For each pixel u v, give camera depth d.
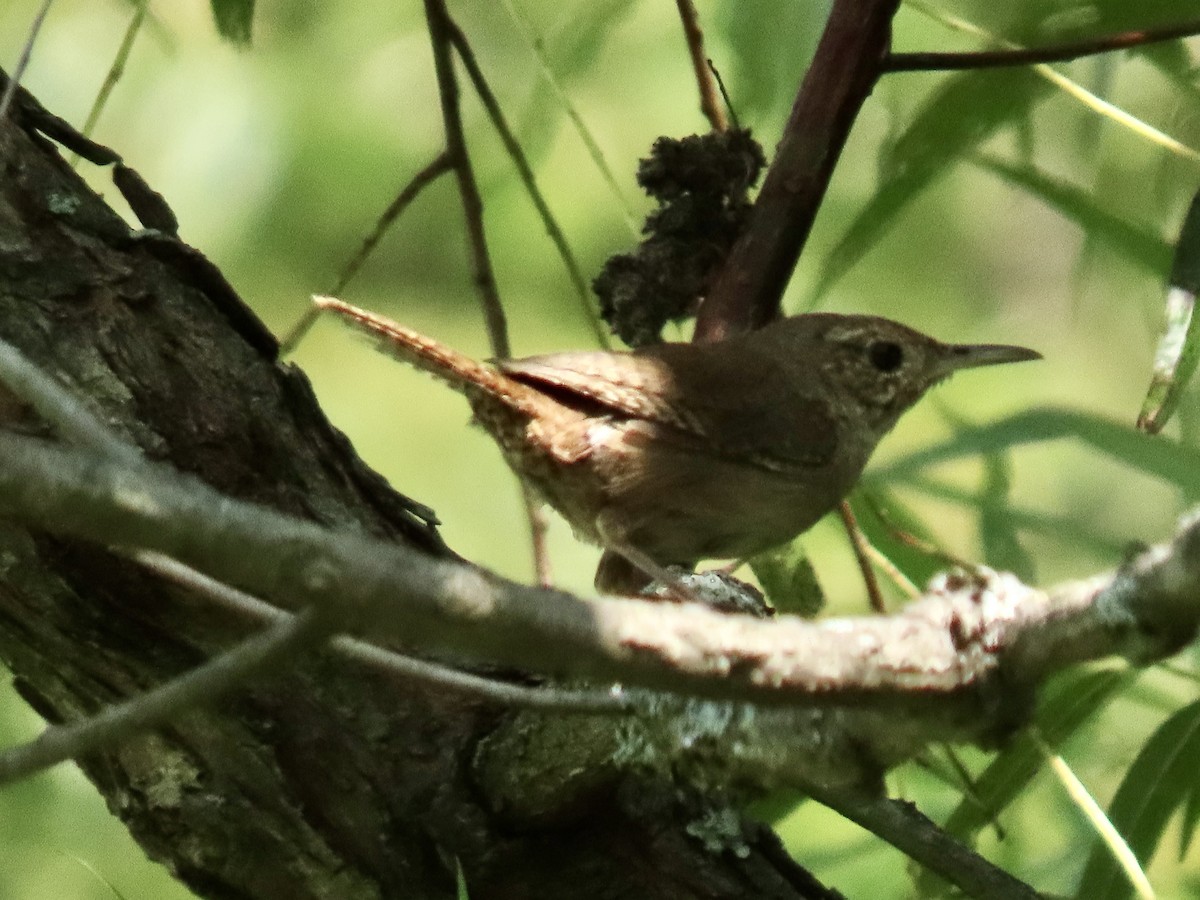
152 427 5.63
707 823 5.79
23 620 5.52
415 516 6.18
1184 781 6.10
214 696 3.70
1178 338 5.59
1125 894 6.08
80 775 8.58
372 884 5.59
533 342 11.45
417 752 5.59
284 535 3.42
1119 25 7.38
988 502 6.57
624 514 7.20
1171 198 8.34
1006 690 4.01
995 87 7.33
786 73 8.30
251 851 5.61
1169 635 3.64
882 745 4.38
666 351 7.36
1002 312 11.76
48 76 10.73
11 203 5.73
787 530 7.48
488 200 9.23
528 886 5.62
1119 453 5.76
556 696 4.75
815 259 10.03
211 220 10.94
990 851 7.36
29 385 4.01
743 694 3.86
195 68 10.91
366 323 6.73
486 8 10.61
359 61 10.95
